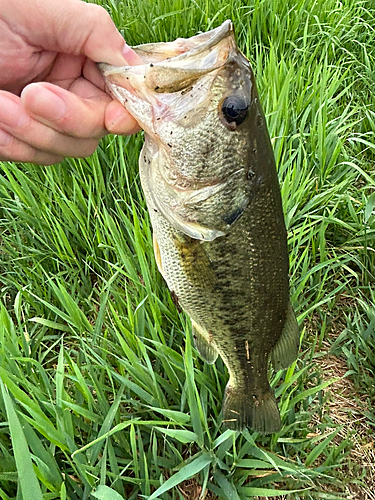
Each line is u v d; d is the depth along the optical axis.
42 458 0.21
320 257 0.37
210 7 0.60
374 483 0.28
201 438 0.24
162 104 0.20
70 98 0.19
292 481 0.26
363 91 0.56
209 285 0.23
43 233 0.37
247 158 0.21
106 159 0.41
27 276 0.35
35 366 0.28
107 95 0.23
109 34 0.21
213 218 0.21
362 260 0.39
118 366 0.30
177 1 0.59
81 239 0.37
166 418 0.27
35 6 0.21
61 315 0.28
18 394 0.20
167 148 0.21
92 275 0.39
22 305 0.35
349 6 0.67
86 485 0.22
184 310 0.24
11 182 0.37
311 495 0.26
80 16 0.20
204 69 0.19
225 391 0.26
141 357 0.28
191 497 0.26
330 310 0.37
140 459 0.24
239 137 0.20
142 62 0.22
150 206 0.23
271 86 0.44
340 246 0.40
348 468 0.28
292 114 0.45
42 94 0.19
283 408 0.26
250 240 0.22
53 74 0.24
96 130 0.21
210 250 0.22
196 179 0.21
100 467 0.23
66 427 0.23
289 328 0.26
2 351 0.24
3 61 0.22
